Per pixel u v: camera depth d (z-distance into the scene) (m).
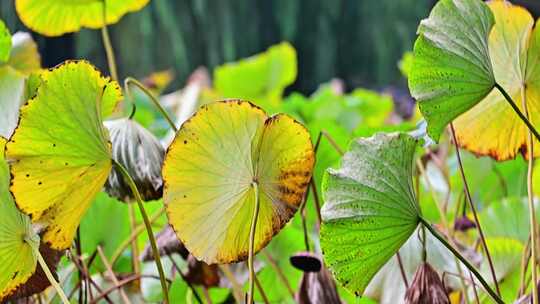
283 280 4.68
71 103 3.59
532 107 4.07
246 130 3.62
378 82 41.16
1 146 3.64
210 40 36.81
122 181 3.94
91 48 20.66
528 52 3.98
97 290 4.37
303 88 42.28
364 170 3.63
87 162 3.62
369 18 41.41
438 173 5.70
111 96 3.69
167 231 4.29
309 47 41.66
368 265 3.66
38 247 3.72
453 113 3.69
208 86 16.55
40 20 4.31
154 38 34.91
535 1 22.48
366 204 3.61
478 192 6.66
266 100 11.41
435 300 3.75
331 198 3.62
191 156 3.61
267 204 3.70
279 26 40.03
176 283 4.75
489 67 3.70
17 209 3.61
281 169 3.70
